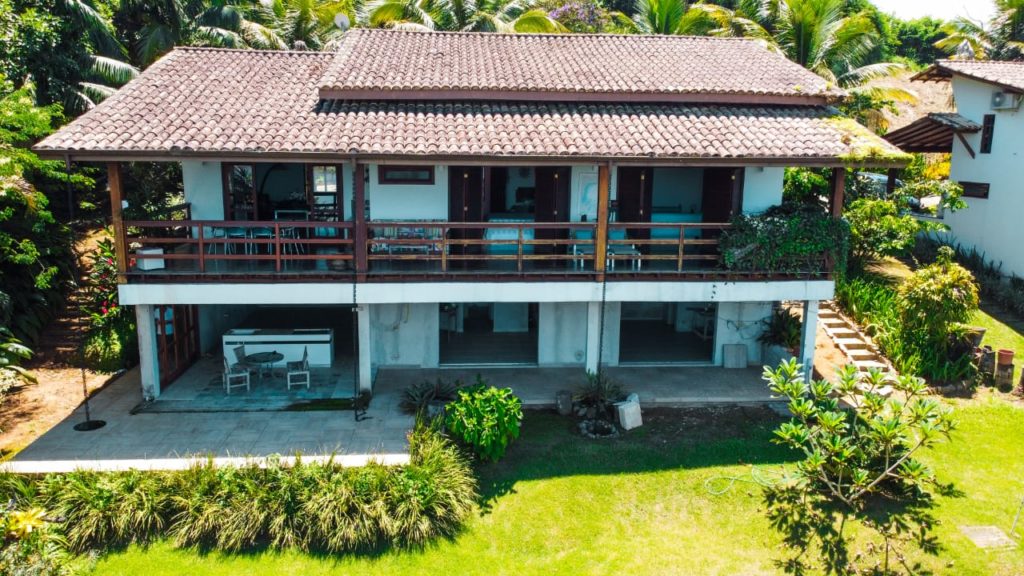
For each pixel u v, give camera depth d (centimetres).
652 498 1181
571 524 1120
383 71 1622
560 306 1650
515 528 1109
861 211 2028
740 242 1443
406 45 1836
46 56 2030
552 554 1061
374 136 1362
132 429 1326
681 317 1908
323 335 1627
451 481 1143
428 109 1517
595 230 1424
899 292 1705
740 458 1293
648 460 1282
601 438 1355
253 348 1619
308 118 1432
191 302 1374
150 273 1364
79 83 2134
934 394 1572
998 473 1272
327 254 1470
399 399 1477
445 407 1320
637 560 1051
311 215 1603
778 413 1463
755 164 1377
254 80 1628
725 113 1568
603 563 1045
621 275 1445
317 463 1147
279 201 1830
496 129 1423
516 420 1283
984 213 2172
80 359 1658
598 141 1386
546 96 1575
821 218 1462
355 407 1376
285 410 1418
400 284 1398
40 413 1402
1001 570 1030
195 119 1380
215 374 1605
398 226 1377
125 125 1328
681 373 1642
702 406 1496
